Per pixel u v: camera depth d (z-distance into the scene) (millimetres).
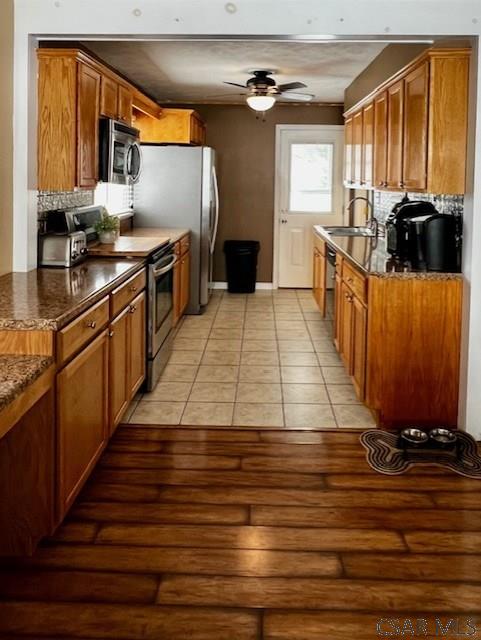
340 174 8703
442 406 3924
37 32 3594
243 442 3744
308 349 5805
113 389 3455
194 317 7098
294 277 8938
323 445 3707
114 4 3590
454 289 3834
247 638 2111
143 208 7160
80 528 2779
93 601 2293
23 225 3705
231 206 8805
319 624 2184
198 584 2395
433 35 3582
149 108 6641
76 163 3787
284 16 3607
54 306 2754
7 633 2123
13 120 3623
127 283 3789
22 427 2508
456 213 4082
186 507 2979
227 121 8633
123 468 3381
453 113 3646
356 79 6781
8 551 2543
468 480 3289
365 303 4020
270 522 2854
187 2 3596
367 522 2863
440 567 2521
